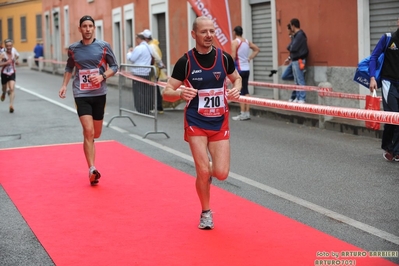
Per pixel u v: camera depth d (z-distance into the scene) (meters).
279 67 18.53
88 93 9.12
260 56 19.75
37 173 9.91
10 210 7.80
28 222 7.25
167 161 10.82
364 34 14.88
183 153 11.57
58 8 45.56
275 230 6.73
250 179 9.29
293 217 7.28
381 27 14.55
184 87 6.53
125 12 31.38
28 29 55.81
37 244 6.47
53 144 12.71
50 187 8.97
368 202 7.85
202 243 6.34
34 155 11.45
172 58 25.59
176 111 18.73
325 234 6.57
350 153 11.12
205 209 6.85
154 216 7.40
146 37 17.89
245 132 14.04
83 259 5.95
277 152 11.41
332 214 7.36
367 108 10.14
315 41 16.62
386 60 9.91
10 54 18.66
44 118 17.08
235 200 8.06
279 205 7.81
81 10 39.78
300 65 16.50
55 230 6.93
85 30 9.10
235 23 20.48
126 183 9.15
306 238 6.43
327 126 14.12
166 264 5.75
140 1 28.98
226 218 7.24
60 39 45.47
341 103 15.85
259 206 7.74
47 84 30.95
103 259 5.94
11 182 9.33
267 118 16.52
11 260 6.00
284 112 15.94
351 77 15.45
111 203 8.04
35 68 46.78
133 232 6.78
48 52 49.25
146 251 6.14
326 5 16.09
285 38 18.09
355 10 15.08
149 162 10.72
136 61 17.69
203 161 6.59
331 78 16.12
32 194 8.59
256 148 11.88
